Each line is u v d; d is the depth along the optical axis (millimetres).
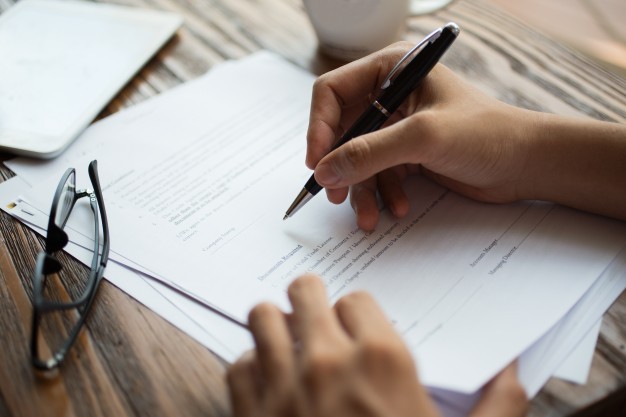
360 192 482
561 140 448
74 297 424
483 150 436
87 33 684
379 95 471
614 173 440
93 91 605
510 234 449
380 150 417
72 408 364
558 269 420
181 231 469
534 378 367
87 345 394
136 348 394
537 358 377
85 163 537
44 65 638
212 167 530
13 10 720
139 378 378
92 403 366
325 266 436
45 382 376
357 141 422
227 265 441
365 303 354
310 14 627
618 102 577
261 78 629
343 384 304
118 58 646
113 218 481
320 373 306
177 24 691
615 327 394
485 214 469
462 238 449
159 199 499
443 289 413
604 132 451
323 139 489
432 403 317
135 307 417
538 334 379
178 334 401
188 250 453
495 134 439
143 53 650
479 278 418
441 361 366
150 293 426
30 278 437
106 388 373
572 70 620
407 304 405
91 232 470
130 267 442
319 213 482
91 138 562
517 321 389
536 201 476
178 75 640
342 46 637
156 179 520
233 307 411
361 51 637
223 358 386
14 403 367
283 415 303
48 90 606
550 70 620
